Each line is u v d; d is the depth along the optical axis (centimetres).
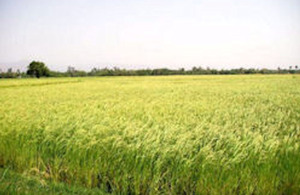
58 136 543
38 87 2714
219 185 404
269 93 1736
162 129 614
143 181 429
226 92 1845
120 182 445
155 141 477
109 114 816
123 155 463
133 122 643
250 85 2645
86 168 466
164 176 426
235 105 1098
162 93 1805
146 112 871
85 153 470
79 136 538
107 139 493
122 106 1041
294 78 4256
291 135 534
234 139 480
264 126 650
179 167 419
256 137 483
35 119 722
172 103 1152
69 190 424
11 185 382
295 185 394
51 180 477
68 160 497
